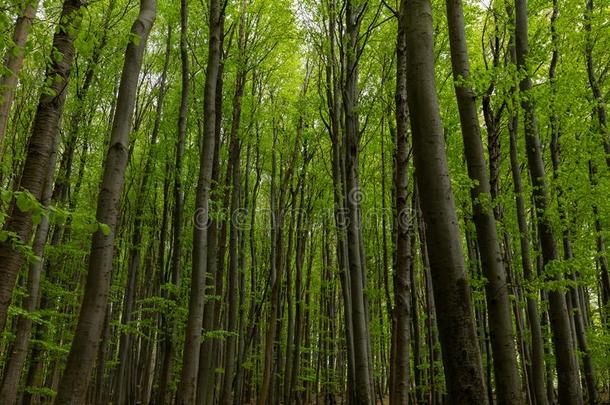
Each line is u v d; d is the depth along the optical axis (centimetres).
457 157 1207
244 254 1564
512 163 960
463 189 761
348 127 965
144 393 1492
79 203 1360
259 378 2072
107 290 433
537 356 874
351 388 1025
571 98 903
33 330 1190
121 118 465
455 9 650
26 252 365
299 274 1502
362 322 875
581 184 913
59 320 1369
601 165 1039
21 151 934
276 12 1170
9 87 406
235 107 1083
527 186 829
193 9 1238
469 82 616
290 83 1509
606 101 1070
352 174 943
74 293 1186
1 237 337
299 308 1547
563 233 978
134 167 1514
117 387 1405
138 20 496
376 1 1110
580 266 727
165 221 1387
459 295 357
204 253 765
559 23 898
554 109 876
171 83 1550
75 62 1048
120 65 1238
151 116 1655
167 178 1385
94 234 437
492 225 587
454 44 645
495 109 780
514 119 962
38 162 419
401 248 662
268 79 1462
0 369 1273
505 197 780
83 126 1182
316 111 1312
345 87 965
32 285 859
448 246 365
